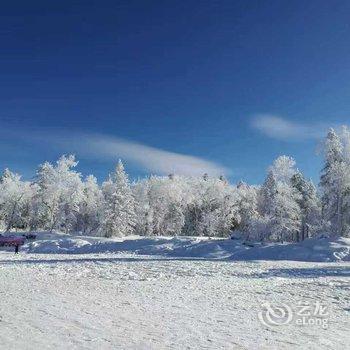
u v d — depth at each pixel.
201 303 10.73
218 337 6.91
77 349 5.54
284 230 60.38
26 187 91.25
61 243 49.09
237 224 101.88
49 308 8.51
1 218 97.75
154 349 5.82
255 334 7.38
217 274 20.42
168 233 97.94
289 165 58.75
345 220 54.94
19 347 5.38
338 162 54.53
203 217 95.00
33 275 16.12
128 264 26.14
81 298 10.39
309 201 69.00
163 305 10.05
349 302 12.05
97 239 61.44
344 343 7.12
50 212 73.44
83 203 94.38
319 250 33.38
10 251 45.25
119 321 7.69
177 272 21.05
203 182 107.31
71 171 74.19
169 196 96.62
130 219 76.38
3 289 11.05
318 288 14.90
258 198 87.50
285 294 13.20
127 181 73.50
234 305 10.66
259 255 34.16
